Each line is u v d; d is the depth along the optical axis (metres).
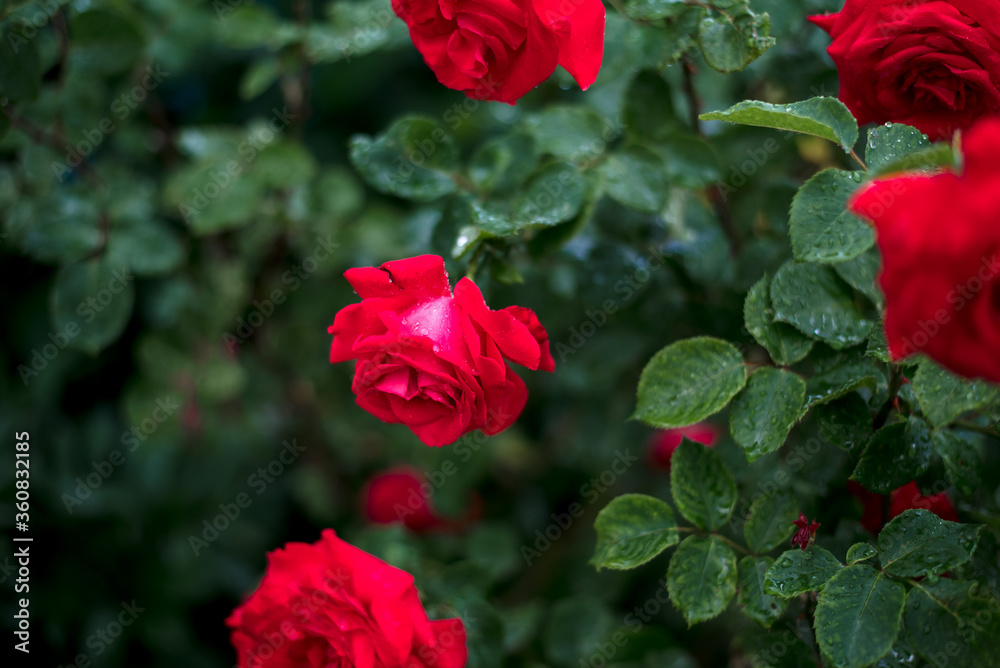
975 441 0.77
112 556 0.94
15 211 0.93
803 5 0.81
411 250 0.92
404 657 0.73
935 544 0.71
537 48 0.73
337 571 0.75
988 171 0.62
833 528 0.77
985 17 0.71
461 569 0.85
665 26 0.79
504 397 0.73
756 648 0.76
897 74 0.73
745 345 0.83
